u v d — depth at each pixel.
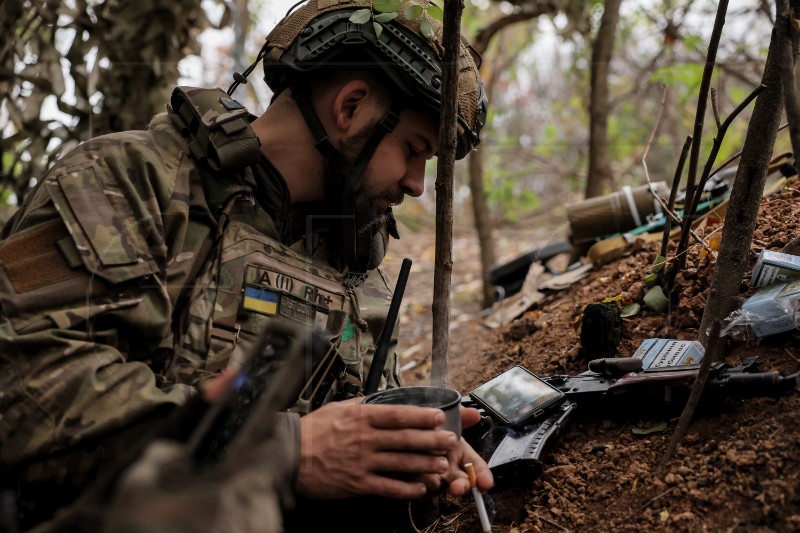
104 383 1.26
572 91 6.87
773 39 1.44
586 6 3.65
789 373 1.44
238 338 1.47
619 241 2.52
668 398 1.47
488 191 5.98
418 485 1.29
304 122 1.58
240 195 1.53
